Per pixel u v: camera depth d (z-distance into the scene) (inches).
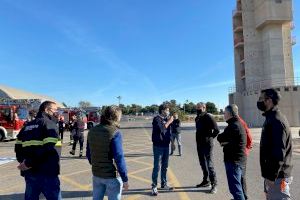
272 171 167.5
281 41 2086.6
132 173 446.0
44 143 196.9
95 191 199.0
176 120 624.4
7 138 1020.5
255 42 2202.3
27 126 201.9
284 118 172.6
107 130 193.9
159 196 316.2
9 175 445.7
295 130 1455.5
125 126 2212.1
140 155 651.5
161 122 327.6
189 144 865.5
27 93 2358.5
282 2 2032.5
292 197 299.0
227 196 312.0
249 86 2175.2
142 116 5103.3
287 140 169.5
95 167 196.7
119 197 196.7
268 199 172.7
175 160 561.0
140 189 347.6
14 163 559.5
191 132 1441.9
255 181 374.0
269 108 175.6
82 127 640.4
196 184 367.2
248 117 2090.3
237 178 244.5
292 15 2032.5
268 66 2114.9
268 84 2080.5
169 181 384.5
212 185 326.3
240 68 2370.8
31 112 478.0
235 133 243.9
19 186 374.0
